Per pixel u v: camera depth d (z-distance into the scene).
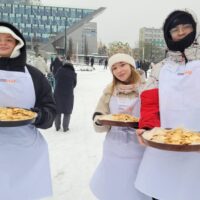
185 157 2.82
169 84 2.88
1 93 3.05
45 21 77.94
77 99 14.77
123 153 3.47
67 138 7.77
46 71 15.14
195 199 2.81
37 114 3.03
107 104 3.71
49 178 3.22
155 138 2.61
